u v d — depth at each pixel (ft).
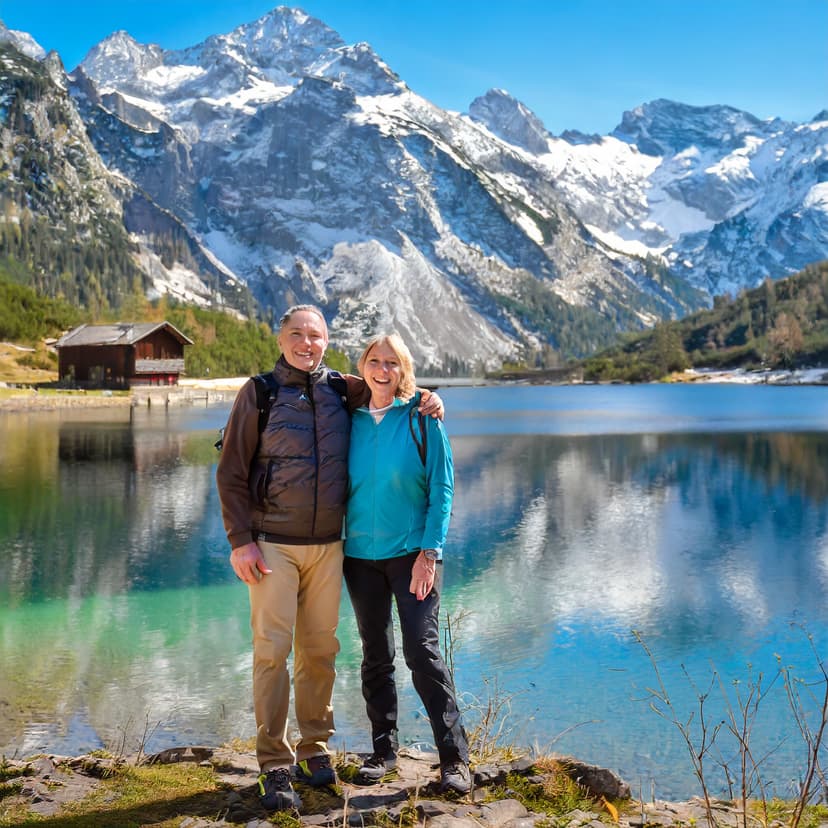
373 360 16.43
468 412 276.41
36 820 13.83
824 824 14.99
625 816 15.07
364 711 28.71
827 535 63.41
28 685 30.96
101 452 125.29
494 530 65.87
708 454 127.34
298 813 14.26
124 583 47.98
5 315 402.52
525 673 32.58
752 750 25.04
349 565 16.72
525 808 14.84
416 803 14.58
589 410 283.38
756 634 38.01
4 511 73.61
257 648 15.70
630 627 38.96
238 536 15.58
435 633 16.11
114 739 25.93
